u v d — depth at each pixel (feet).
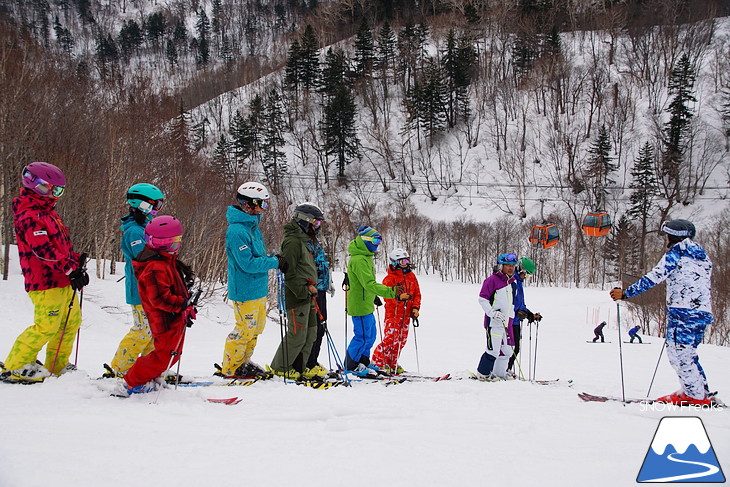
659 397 17.21
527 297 118.93
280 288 17.40
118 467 8.00
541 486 7.73
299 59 258.37
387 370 21.70
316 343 18.86
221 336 48.11
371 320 20.36
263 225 76.95
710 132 188.34
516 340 23.68
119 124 69.87
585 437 10.55
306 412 11.77
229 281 16.24
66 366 15.05
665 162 172.96
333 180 213.87
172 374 16.55
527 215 177.17
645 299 78.02
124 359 14.88
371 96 247.91
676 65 208.54
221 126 254.06
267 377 16.57
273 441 9.50
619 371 31.01
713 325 83.41
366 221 178.19
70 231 61.05
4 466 7.86
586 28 258.98
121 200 67.00
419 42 258.57
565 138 189.57
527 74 232.53
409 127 220.84
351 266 20.03
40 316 13.61
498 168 201.46
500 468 8.45
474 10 271.49
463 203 191.52
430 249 173.78
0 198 50.08
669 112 196.95
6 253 48.78
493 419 12.05
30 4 393.09
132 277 14.60
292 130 237.86
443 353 42.68
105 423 10.31
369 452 9.03
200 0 495.00
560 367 33.73
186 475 7.79
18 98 53.62
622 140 192.75
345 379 18.06
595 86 209.36
